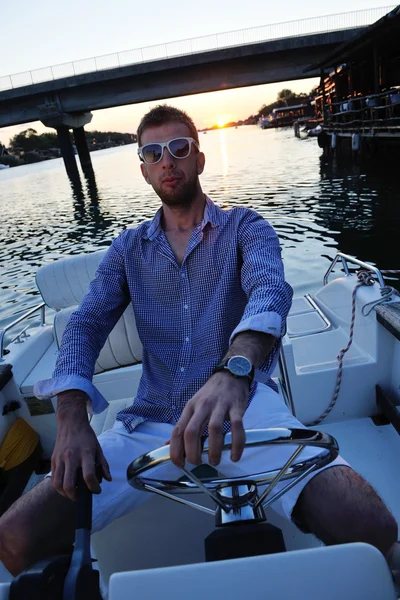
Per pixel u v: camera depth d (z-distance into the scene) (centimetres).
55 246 1102
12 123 3128
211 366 141
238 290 146
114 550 148
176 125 145
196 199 152
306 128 5219
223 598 74
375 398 235
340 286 285
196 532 150
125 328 212
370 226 886
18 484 222
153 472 138
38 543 116
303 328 279
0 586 85
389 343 226
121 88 2897
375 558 76
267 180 1770
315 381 228
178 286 147
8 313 676
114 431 146
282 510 126
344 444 222
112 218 1398
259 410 140
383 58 2086
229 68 2711
